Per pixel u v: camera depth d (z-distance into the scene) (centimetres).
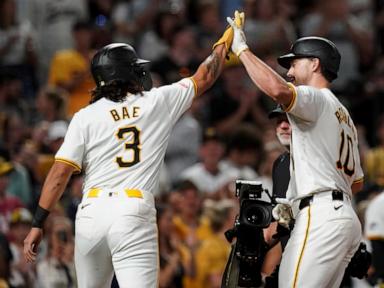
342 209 2097
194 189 3453
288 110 2080
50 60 4541
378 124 4253
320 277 2069
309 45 2178
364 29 4806
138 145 2150
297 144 2130
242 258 2145
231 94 4238
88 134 2155
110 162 2144
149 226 2127
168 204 3500
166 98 2198
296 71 2191
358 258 2208
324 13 4597
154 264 2119
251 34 4509
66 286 3112
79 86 4169
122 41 4600
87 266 2152
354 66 4562
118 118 2159
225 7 4791
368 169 3838
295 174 2131
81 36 4256
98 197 2128
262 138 3906
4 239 3050
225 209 3438
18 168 3566
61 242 3122
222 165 3859
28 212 3319
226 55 2266
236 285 2166
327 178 2108
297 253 2080
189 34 4350
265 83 2078
